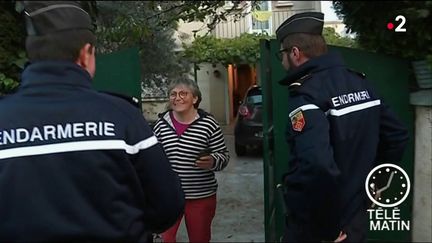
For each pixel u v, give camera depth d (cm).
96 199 133
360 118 216
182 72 609
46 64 140
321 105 204
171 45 573
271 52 364
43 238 129
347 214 213
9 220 132
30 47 142
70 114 137
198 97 327
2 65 287
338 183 194
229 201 598
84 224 130
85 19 145
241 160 887
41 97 139
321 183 190
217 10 434
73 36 140
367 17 358
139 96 341
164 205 148
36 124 136
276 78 367
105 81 334
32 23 140
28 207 131
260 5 459
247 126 898
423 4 324
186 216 328
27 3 141
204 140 322
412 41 348
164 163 147
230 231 488
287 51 227
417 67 355
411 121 365
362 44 384
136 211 141
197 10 409
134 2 466
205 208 329
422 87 356
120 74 338
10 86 278
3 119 137
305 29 221
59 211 131
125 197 138
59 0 140
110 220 134
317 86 209
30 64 143
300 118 201
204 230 330
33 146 134
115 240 134
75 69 141
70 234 129
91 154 134
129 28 409
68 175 133
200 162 319
